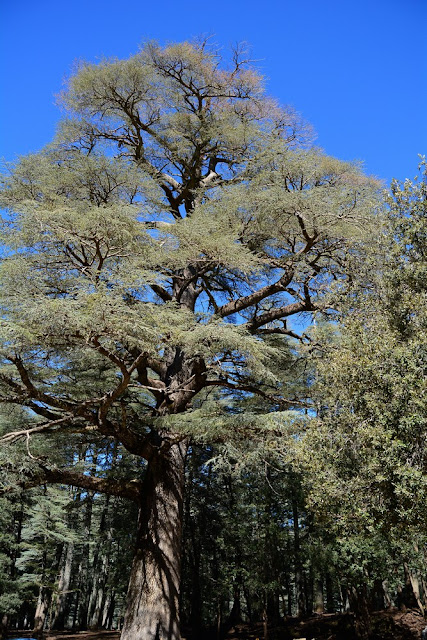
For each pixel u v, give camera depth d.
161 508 12.97
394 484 7.20
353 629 17.12
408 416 7.51
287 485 16.81
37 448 12.81
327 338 12.05
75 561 32.53
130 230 10.99
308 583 24.69
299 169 12.78
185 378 14.38
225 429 10.90
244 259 11.69
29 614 30.23
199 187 16.58
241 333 10.81
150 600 11.71
